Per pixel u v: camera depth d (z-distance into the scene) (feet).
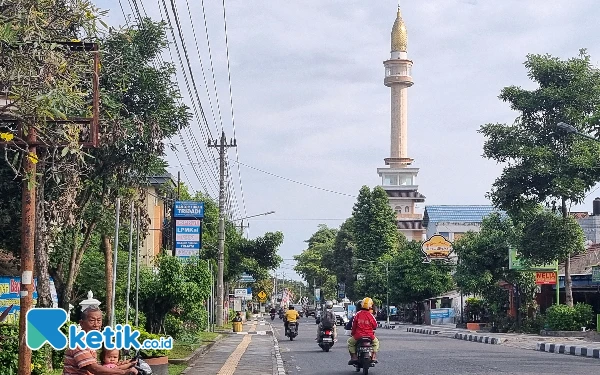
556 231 126.11
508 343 107.14
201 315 104.63
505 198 127.24
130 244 55.93
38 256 50.14
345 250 321.93
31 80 32.91
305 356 84.74
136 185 58.34
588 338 116.98
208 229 169.17
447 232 297.74
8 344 45.06
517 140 126.21
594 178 121.39
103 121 50.67
